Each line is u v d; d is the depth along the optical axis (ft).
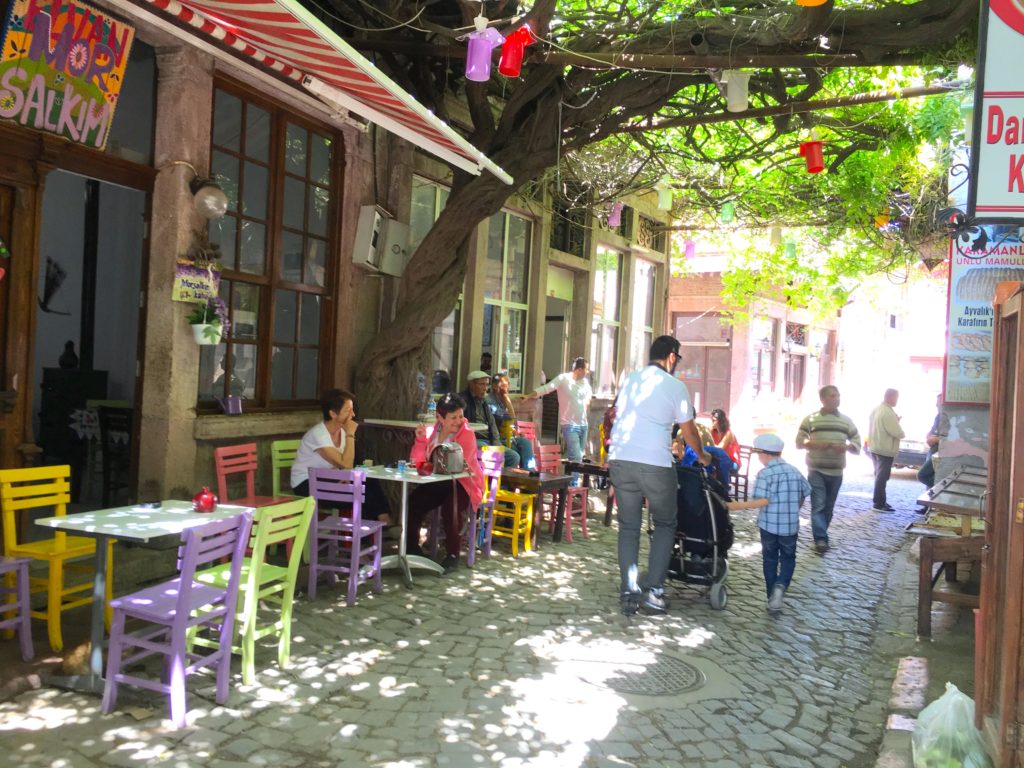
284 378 26.04
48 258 28.48
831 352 100.01
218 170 22.66
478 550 26.04
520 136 27.63
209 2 14.17
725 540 21.83
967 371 26.43
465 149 19.12
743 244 52.39
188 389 21.43
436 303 27.61
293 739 12.71
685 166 39.45
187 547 12.69
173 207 20.66
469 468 23.39
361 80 16.21
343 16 25.68
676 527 21.17
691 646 18.52
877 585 25.89
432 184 33.09
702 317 78.43
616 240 48.24
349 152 27.43
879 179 34.65
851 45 21.07
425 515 24.38
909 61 21.83
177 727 12.76
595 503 36.81
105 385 27.73
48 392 26.40
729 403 77.10
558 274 43.83
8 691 13.51
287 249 25.64
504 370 39.11
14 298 17.60
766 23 20.79
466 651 17.07
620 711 14.60
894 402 42.24
